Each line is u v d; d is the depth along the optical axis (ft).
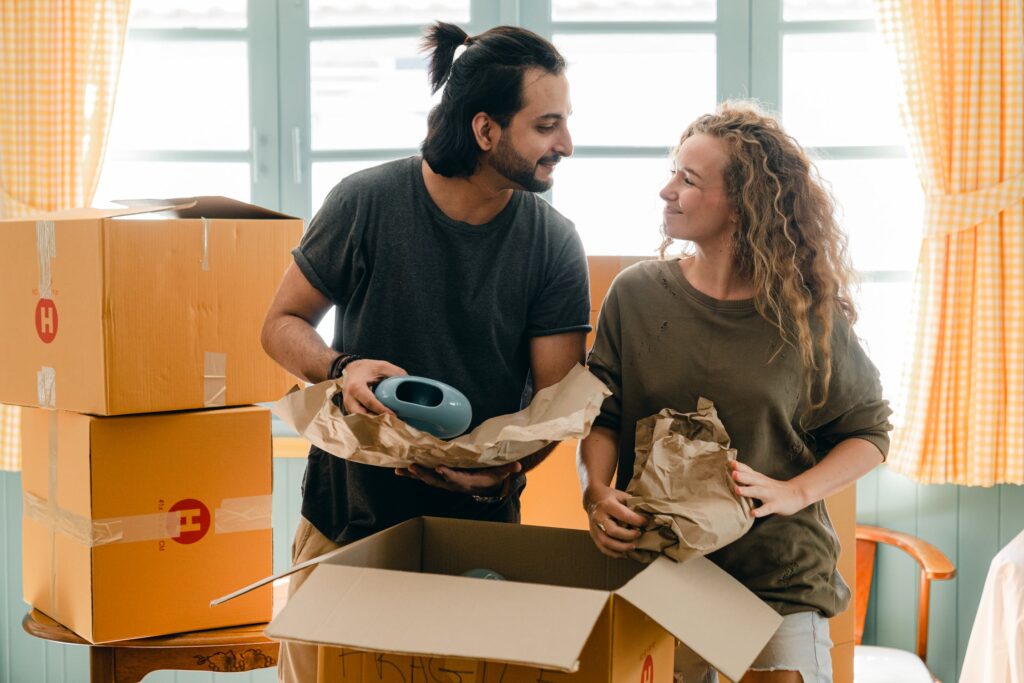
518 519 5.66
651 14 9.51
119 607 6.06
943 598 9.27
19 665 9.93
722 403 4.89
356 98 9.72
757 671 4.95
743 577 4.93
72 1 9.04
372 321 5.22
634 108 9.57
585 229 9.63
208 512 6.27
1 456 9.44
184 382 6.15
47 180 9.16
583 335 5.44
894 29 8.64
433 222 5.19
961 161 8.56
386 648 3.46
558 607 3.54
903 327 9.52
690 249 5.53
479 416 5.29
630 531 4.37
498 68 4.85
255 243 6.35
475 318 5.21
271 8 9.64
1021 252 8.53
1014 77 8.43
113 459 6.00
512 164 4.95
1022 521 9.02
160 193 9.93
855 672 8.10
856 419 5.02
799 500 4.62
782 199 4.96
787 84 9.56
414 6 9.62
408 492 5.28
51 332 6.16
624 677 3.84
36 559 6.61
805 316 4.85
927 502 9.23
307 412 4.38
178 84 9.84
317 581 3.81
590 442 5.15
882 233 9.53
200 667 6.24
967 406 8.71
